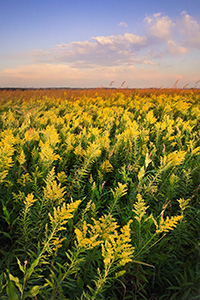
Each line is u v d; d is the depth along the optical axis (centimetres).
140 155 284
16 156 262
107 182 285
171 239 187
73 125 416
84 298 145
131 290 170
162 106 691
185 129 373
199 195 233
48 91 1348
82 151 269
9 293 94
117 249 114
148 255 170
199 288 159
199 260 180
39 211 174
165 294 163
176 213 216
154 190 212
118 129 438
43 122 429
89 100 993
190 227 196
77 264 128
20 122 456
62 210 120
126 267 150
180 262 177
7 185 202
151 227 185
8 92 1228
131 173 261
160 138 364
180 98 1062
